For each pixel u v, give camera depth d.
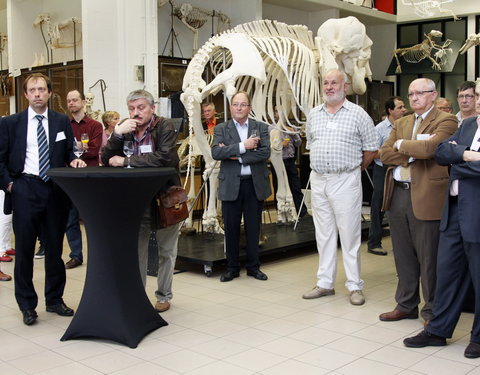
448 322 3.58
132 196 3.58
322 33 6.82
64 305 4.41
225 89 5.84
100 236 3.70
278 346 3.68
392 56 12.63
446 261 3.52
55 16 11.11
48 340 3.83
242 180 5.20
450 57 11.27
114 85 8.72
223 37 6.33
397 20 12.44
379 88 12.06
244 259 5.71
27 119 4.15
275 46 6.37
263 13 10.61
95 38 8.77
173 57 8.82
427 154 3.75
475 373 3.22
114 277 3.74
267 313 4.38
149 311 3.95
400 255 4.14
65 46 10.68
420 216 3.84
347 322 4.16
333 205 4.65
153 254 5.54
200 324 4.12
